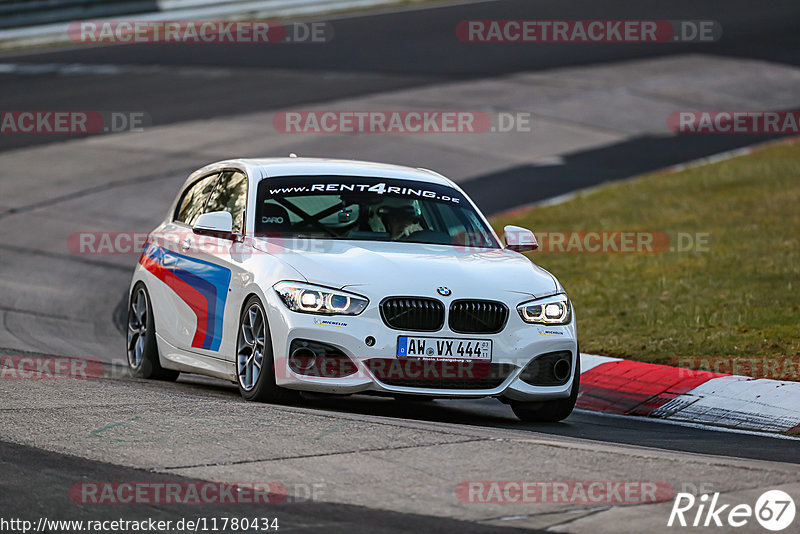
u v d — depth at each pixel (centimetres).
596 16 12794
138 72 11106
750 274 4556
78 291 4997
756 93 9581
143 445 2028
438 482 1822
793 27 12144
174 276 3127
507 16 13062
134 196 6825
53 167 7569
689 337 3669
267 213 2909
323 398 2966
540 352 2661
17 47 13525
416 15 13550
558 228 5962
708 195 6500
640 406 3072
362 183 3064
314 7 13900
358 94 9600
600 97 9419
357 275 2588
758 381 3055
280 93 9756
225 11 13288
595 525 1609
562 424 2797
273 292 2609
